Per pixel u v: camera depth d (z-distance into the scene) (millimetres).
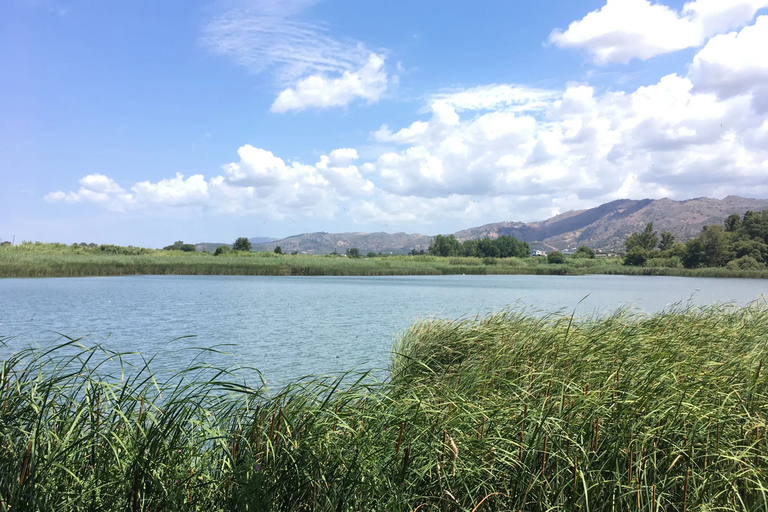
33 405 3621
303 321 24688
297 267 85500
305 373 12742
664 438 4062
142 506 3275
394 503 3383
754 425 4336
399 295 43000
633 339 6723
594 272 113750
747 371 5574
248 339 19125
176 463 3557
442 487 3699
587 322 9648
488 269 108000
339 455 3631
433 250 163750
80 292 40500
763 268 107688
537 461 3883
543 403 4402
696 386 4836
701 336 7457
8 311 27016
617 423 4145
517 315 11078
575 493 3664
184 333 20391
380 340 18953
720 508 3715
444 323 11477
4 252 76562
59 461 3400
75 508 3262
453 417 4141
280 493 3393
